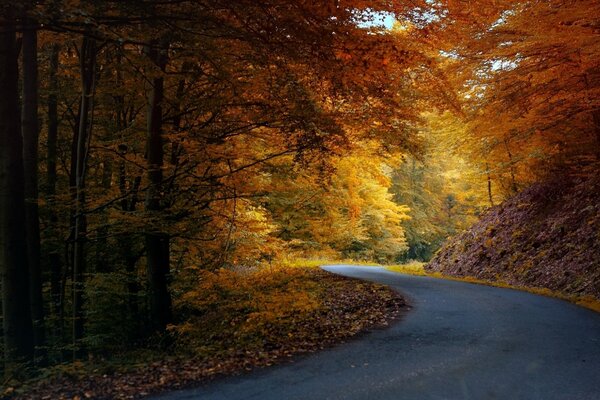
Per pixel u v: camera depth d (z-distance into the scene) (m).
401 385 5.10
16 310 7.77
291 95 9.67
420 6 8.08
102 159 13.55
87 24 6.11
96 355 11.28
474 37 11.89
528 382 5.08
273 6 6.52
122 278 12.46
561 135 15.98
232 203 13.39
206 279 11.48
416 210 42.50
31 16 5.79
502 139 17.38
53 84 13.63
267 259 17.23
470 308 10.06
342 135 10.64
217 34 7.61
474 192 28.11
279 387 5.21
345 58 7.64
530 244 16.31
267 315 8.62
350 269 22.03
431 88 12.32
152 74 9.95
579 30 9.90
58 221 13.12
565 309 9.80
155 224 10.45
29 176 9.95
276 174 12.45
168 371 6.06
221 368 6.07
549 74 11.84
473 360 5.98
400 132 12.70
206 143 10.96
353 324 8.75
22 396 5.39
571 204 16.06
